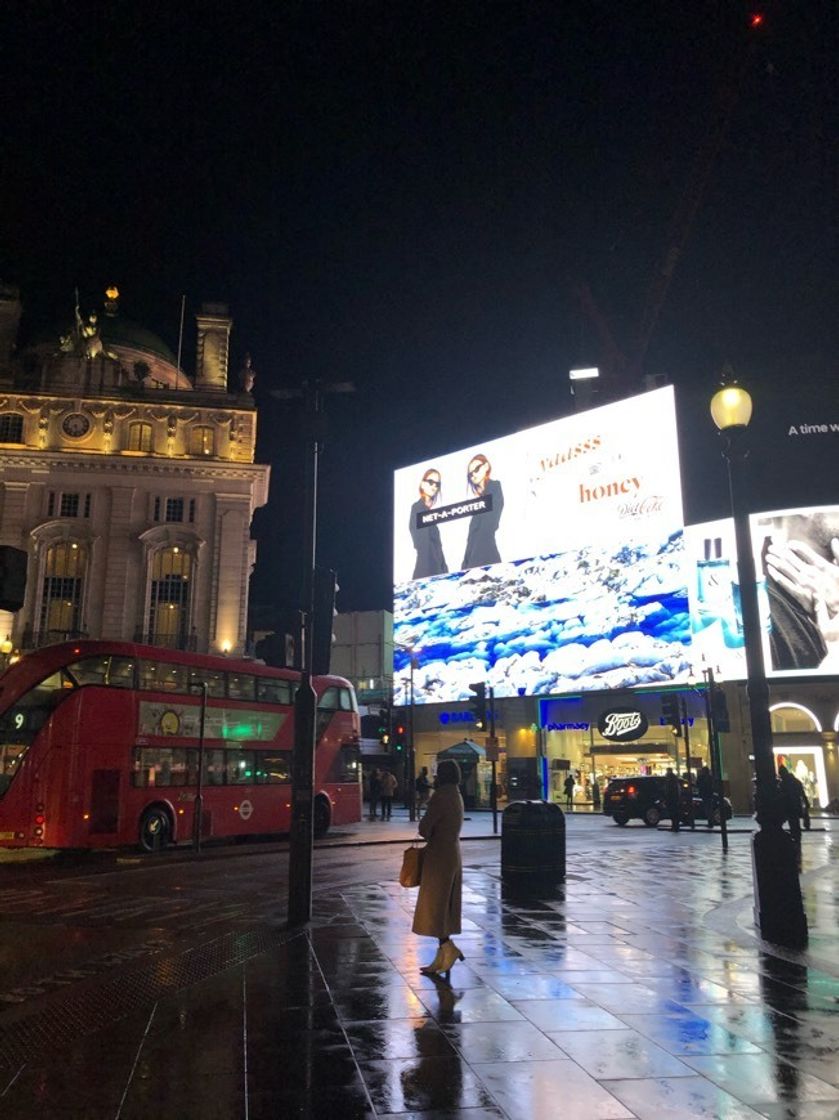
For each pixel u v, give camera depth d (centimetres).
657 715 4481
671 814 2789
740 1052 561
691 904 1202
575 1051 564
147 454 5312
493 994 706
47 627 5041
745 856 1922
